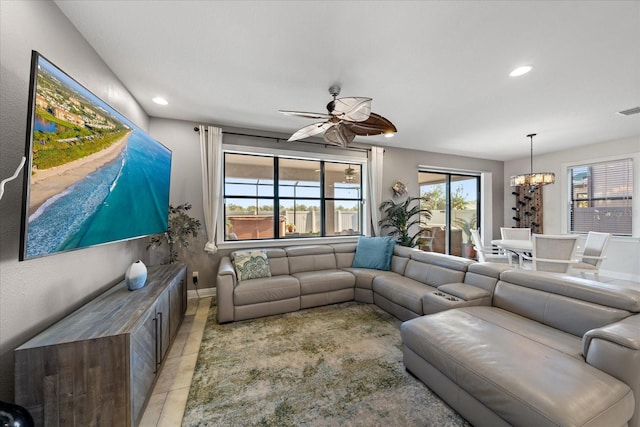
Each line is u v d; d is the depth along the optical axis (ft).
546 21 5.57
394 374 6.18
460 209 20.29
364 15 5.42
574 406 3.37
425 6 5.19
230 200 13.06
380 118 7.95
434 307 7.60
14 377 3.86
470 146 16.35
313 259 12.41
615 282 14.03
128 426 4.25
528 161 19.12
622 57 6.86
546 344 4.96
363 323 9.08
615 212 14.94
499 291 7.22
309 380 6.00
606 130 13.00
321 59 7.02
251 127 12.60
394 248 12.51
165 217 9.14
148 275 8.04
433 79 8.08
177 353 7.19
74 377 4.04
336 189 15.62
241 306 9.29
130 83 8.24
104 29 5.83
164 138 11.28
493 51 6.66
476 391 4.31
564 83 8.28
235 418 4.94
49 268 4.79
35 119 3.70
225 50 6.61
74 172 4.60
